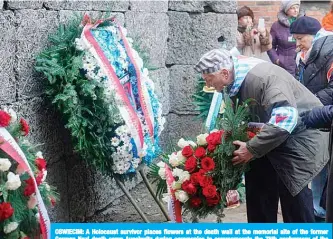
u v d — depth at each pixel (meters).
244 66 5.13
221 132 5.19
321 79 6.30
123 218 6.70
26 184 4.18
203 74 5.18
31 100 5.38
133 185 7.51
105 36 5.57
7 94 5.09
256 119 5.20
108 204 6.87
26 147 4.42
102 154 5.47
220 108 6.92
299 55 7.24
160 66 8.37
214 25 8.62
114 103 5.40
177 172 5.20
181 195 5.15
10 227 4.04
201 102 7.32
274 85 5.00
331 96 6.07
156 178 5.61
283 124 4.92
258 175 5.42
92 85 5.29
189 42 8.65
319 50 6.27
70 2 5.96
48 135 5.61
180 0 8.59
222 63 5.10
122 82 5.59
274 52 9.71
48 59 5.36
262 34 9.70
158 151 5.96
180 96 8.71
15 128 4.42
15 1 5.13
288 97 4.96
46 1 5.56
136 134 5.51
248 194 5.49
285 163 5.18
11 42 5.12
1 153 4.17
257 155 5.06
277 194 5.46
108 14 5.90
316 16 13.16
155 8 8.16
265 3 12.59
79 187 6.20
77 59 5.31
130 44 5.93
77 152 5.60
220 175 5.19
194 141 5.54
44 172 4.49
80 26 5.57
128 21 7.32
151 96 5.92
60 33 5.56
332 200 4.41
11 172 4.11
